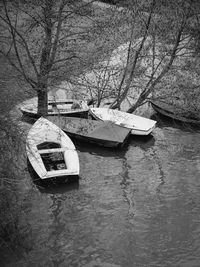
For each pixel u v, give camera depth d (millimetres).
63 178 14328
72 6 17359
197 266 10859
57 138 16406
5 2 16031
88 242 11625
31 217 12531
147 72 23062
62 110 19688
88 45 19422
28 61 17062
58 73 17219
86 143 18156
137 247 11523
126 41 20031
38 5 16438
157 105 21203
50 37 16828
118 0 19219
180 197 14156
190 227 12461
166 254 11281
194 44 20594
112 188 14578
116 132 17922
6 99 11758
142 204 13656
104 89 19969
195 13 19266
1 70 14938
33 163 14438
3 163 10641
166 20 19781
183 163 16734
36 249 11117
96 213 13016
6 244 10469
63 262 10781
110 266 10773
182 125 20766
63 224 12352
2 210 10562
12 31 16156
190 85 20469
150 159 17047
